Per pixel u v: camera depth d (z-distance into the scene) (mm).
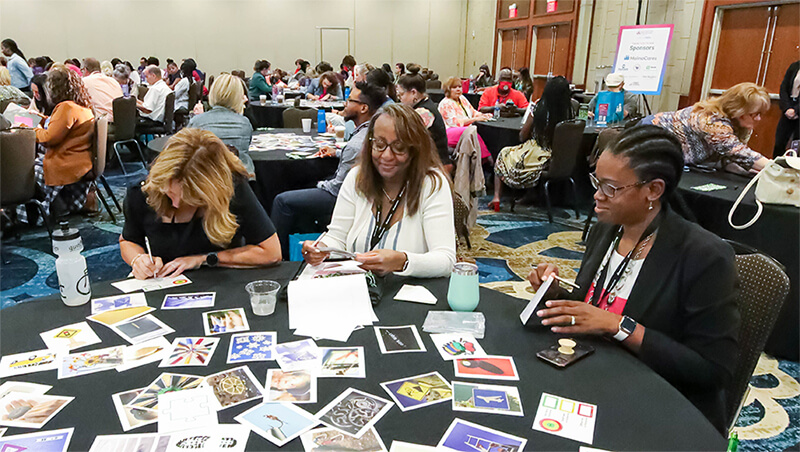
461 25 14266
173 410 932
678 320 1200
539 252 3691
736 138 2760
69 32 12422
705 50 6188
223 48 13383
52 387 1000
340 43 13930
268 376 1049
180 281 1542
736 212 2318
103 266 3268
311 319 1299
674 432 900
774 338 2332
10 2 11898
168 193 1540
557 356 1132
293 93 8508
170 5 12828
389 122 1634
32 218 3979
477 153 3582
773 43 5539
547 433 892
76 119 3758
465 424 911
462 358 1133
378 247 1754
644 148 1155
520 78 7840
